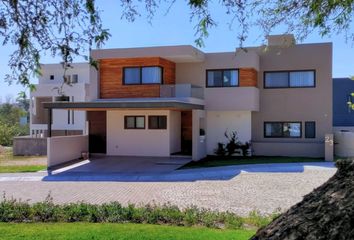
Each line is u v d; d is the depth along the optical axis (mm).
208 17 4723
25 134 37469
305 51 23688
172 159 21391
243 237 6012
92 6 4652
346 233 2428
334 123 31734
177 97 21422
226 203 10891
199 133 21812
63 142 20625
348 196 2607
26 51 4738
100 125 23766
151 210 8258
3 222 7668
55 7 4672
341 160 2977
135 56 21969
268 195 12008
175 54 21547
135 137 22906
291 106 23953
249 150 23781
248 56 22609
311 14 5930
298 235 2617
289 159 21641
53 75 34844
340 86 32125
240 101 22922
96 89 22750
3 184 15016
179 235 6230
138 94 22188
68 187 14180
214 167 18594
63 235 6297
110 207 8391
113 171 17797
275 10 5984
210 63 23500
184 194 12414
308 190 12711
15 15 4605
